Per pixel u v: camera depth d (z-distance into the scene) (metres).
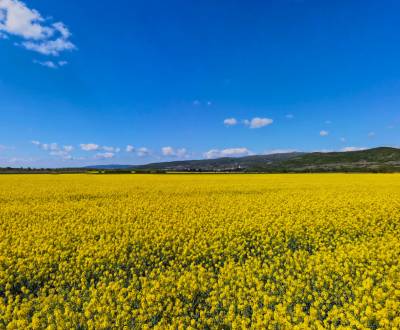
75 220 13.48
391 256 8.31
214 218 13.04
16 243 9.80
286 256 8.75
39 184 30.83
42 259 8.20
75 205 17.09
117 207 16.36
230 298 6.00
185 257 8.70
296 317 5.34
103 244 9.66
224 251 9.12
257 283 6.54
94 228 11.73
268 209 15.06
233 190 24.50
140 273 7.77
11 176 47.22
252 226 11.44
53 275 7.50
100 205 17.28
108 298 5.93
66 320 5.40
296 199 18.69
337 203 16.78
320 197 19.73
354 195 20.77
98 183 32.22
